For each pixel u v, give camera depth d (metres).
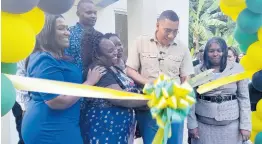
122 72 1.76
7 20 1.03
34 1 1.06
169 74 1.88
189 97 1.28
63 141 1.49
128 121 1.68
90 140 1.61
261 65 1.84
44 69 1.40
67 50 1.56
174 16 1.85
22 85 1.06
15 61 1.12
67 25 1.56
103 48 1.67
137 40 1.92
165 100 1.25
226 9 1.92
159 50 1.88
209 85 1.63
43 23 1.33
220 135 2.08
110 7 2.61
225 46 2.06
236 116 2.10
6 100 0.93
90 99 1.63
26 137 1.49
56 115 1.47
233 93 2.09
